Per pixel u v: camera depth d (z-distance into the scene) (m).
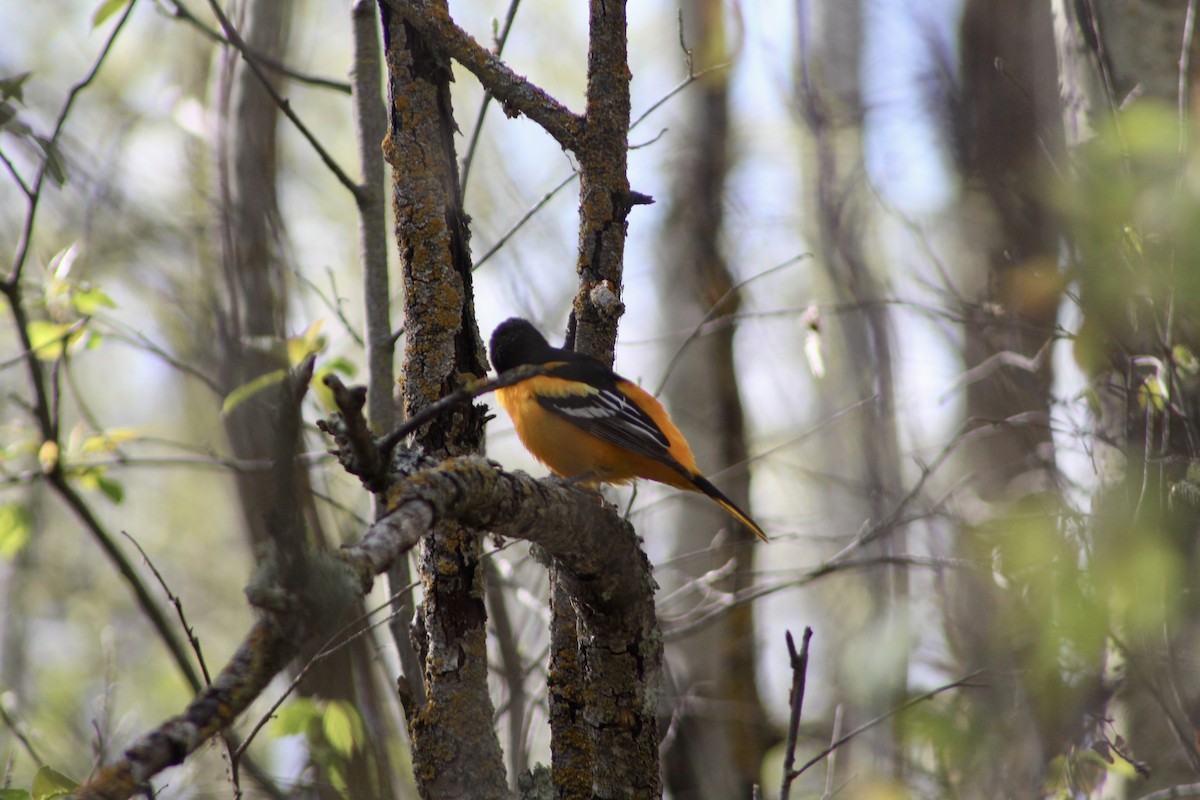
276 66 10.89
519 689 11.44
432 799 6.71
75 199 18.25
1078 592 9.12
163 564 23.25
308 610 4.02
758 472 19.78
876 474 15.06
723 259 18.81
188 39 16.23
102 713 11.58
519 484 5.68
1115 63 10.39
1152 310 8.74
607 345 7.94
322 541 11.64
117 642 21.62
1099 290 8.64
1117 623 9.76
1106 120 9.60
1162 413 9.50
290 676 11.38
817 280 19.28
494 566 12.07
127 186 18.39
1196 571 8.97
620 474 10.34
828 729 15.57
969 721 10.39
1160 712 9.52
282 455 4.16
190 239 18.03
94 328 11.84
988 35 16.69
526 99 7.59
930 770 11.40
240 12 13.51
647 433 10.02
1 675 19.95
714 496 10.15
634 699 6.66
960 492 14.87
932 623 12.70
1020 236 14.27
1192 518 9.02
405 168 7.14
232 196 13.35
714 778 15.15
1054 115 15.01
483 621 6.96
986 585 11.74
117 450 11.91
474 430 7.12
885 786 11.77
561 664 7.05
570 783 6.89
